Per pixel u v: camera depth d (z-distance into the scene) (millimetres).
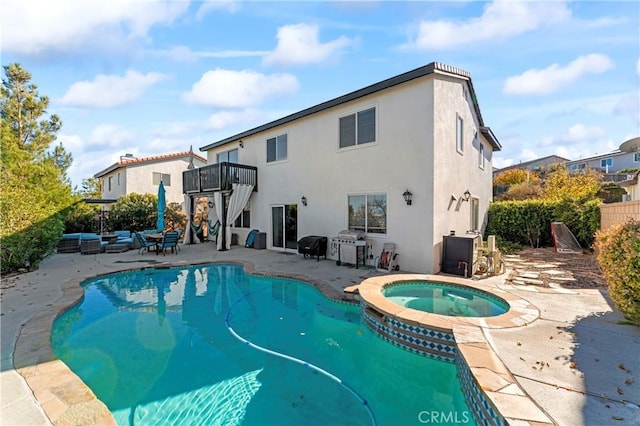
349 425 3391
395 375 4453
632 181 14047
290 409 3660
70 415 2943
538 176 30156
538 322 4535
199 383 4148
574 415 2486
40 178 10055
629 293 4223
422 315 4855
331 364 4703
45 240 9797
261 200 14461
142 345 5199
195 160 25812
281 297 7766
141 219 19875
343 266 10031
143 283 9023
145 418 3457
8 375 3635
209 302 7418
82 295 7105
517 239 14359
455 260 8531
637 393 2764
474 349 3670
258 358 4836
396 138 9344
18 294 6957
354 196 10516
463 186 10711
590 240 11781
